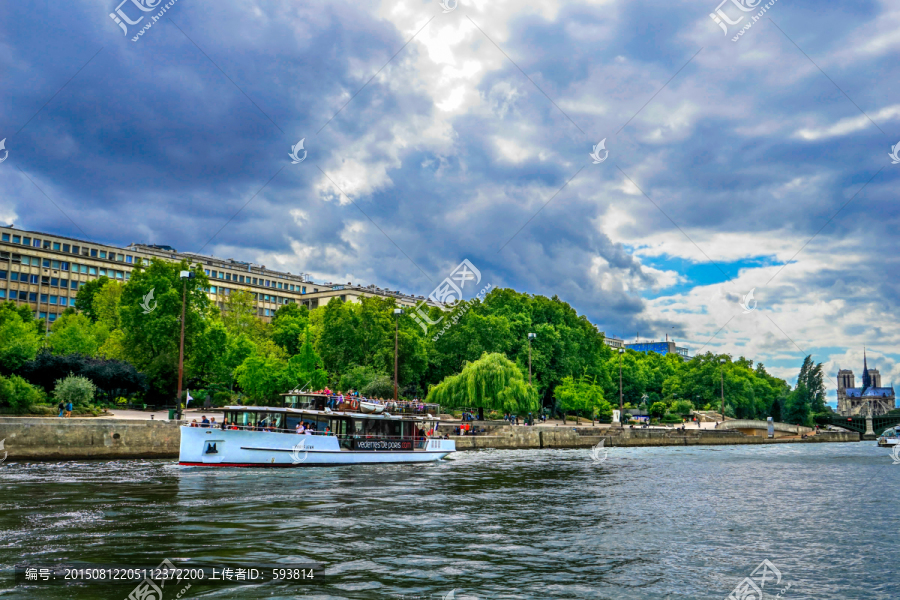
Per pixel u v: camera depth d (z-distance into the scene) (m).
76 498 25.11
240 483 30.88
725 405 135.88
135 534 18.95
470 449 63.78
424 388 98.12
